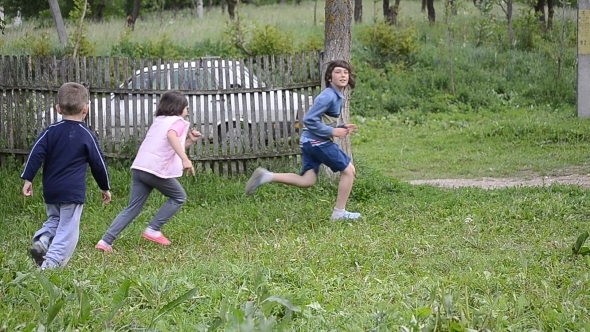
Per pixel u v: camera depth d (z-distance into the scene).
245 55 22.33
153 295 4.96
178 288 5.18
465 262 6.20
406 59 23.27
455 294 4.70
